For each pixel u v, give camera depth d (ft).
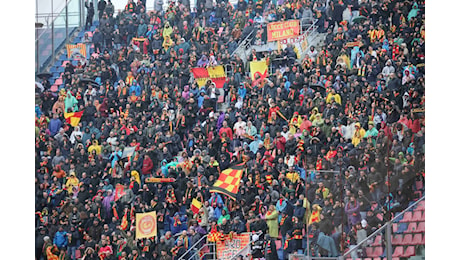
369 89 206.69
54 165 216.95
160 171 209.56
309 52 215.72
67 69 230.07
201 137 213.05
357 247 110.11
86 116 223.51
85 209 208.85
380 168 115.96
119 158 214.28
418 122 123.03
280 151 204.23
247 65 219.82
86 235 205.98
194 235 199.21
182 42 227.81
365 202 114.01
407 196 117.19
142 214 205.05
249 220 195.72
